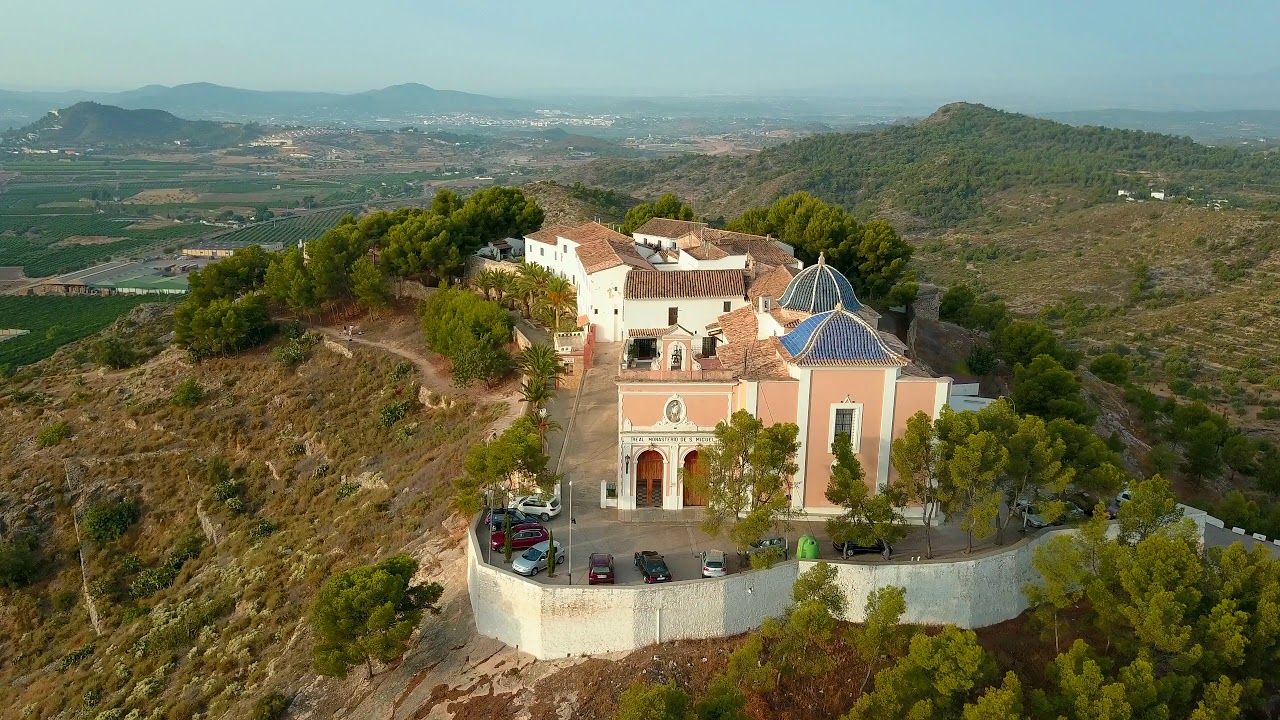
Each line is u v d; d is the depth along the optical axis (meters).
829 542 53.06
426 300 105.06
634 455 55.41
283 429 88.44
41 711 59.59
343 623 45.69
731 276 83.25
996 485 54.34
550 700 43.91
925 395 54.03
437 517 62.72
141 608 69.25
